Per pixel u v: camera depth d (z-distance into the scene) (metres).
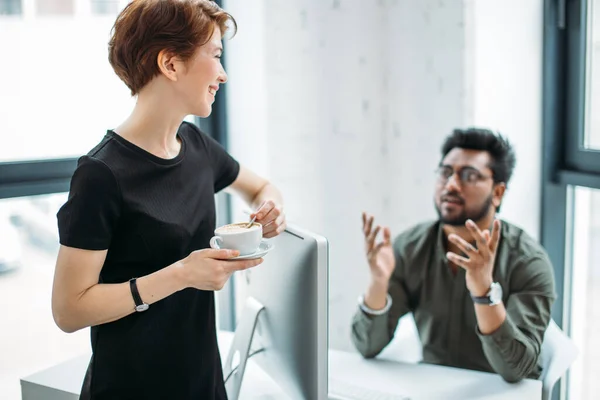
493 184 1.78
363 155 2.51
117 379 1.20
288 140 2.28
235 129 2.34
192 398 1.27
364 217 1.78
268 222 1.24
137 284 1.08
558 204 2.27
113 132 1.16
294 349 1.24
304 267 1.18
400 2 2.41
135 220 1.14
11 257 1.96
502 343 1.57
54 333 2.06
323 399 1.20
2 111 1.91
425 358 1.90
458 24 2.18
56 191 1.96
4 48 1.90
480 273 1.56
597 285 2.22
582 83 2.16
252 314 1.40
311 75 2.31
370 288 1.80
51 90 2.02
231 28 1.25
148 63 1.12
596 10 2.11
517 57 2.21
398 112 2.49
